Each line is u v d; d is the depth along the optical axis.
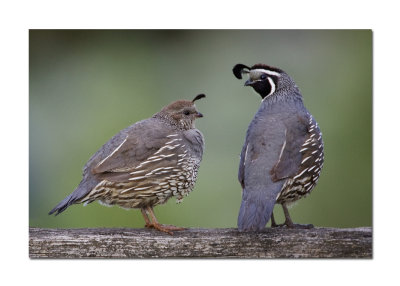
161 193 9.66
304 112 9.70
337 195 13.10
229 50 14.74
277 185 8.83
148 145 9.61
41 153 13.21
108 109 14.02
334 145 13.39
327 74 14.17
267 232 8.59
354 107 13.73
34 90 14.36
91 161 9.63
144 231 8.70
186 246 8.59
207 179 13.14
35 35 14.70
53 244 8.55
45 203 12.76
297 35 14.44
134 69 14.87
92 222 11.85
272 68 9.95
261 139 9.14
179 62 14.90
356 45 14.09
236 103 14.18
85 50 15.02
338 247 8.53
